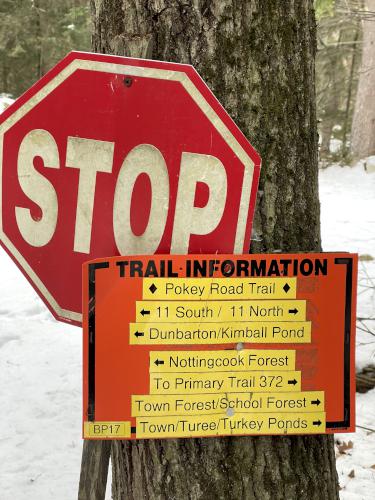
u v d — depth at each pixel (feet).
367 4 40.50
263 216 5.16
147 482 5.29
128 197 4.79
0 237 5.01
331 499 5.65
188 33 4.88
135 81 4.62
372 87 53.83
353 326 4.89
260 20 4.90
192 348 4.78
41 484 11.71
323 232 33.42
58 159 4.83
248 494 5.16
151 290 4.68
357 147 55.16
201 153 4.65
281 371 4.88
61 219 4.92
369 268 26.14
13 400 14.97
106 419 4.75
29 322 19.99
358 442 13.21
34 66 64.49
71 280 4.99
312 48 5.30
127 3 4.93
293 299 4.82
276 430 4.94
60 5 61.62
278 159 5.13
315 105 5.42
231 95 4.96
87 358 4.68
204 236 4.76
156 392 4.78
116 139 4.72
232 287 4.76
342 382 4.94
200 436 4.88
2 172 4.91
